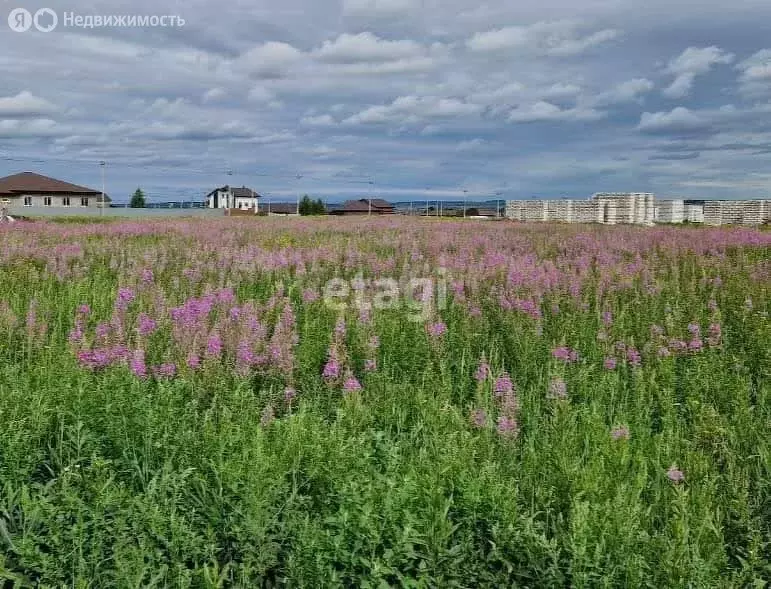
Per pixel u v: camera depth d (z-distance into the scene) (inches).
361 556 165.6
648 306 418.9
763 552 188.4
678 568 162.6
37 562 161.0
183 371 283.7
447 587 164.9
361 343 328.5
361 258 620.4
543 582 165.2
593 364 305.3
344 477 193.2
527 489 206.5
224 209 3639.3
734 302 415.8
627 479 203.3
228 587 170.6
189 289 465.7
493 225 1441.9
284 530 177.0
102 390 237.0
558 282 465.1
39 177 4168.3
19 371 286.7
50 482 195.8
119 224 1211.9
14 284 480.1
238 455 199.0
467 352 331.9
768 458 228.1
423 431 247.3
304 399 276.7
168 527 172.1
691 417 268.5
